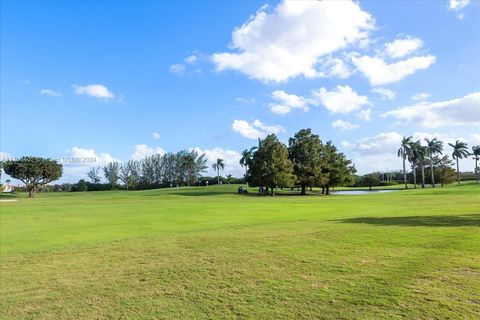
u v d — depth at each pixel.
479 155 119.81
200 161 141.50
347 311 5.48
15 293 7.02
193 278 7.61
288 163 72.69
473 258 8.22
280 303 5.95
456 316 5.15
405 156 109.62
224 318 5.49
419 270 7.38
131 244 11.84
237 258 9.23
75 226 17.39
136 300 6.42
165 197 53.66
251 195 68.81
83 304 6.32
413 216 17.75
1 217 21.98
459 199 34.94
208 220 19.14
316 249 9.90
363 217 18.23
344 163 82.12
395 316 5.22
